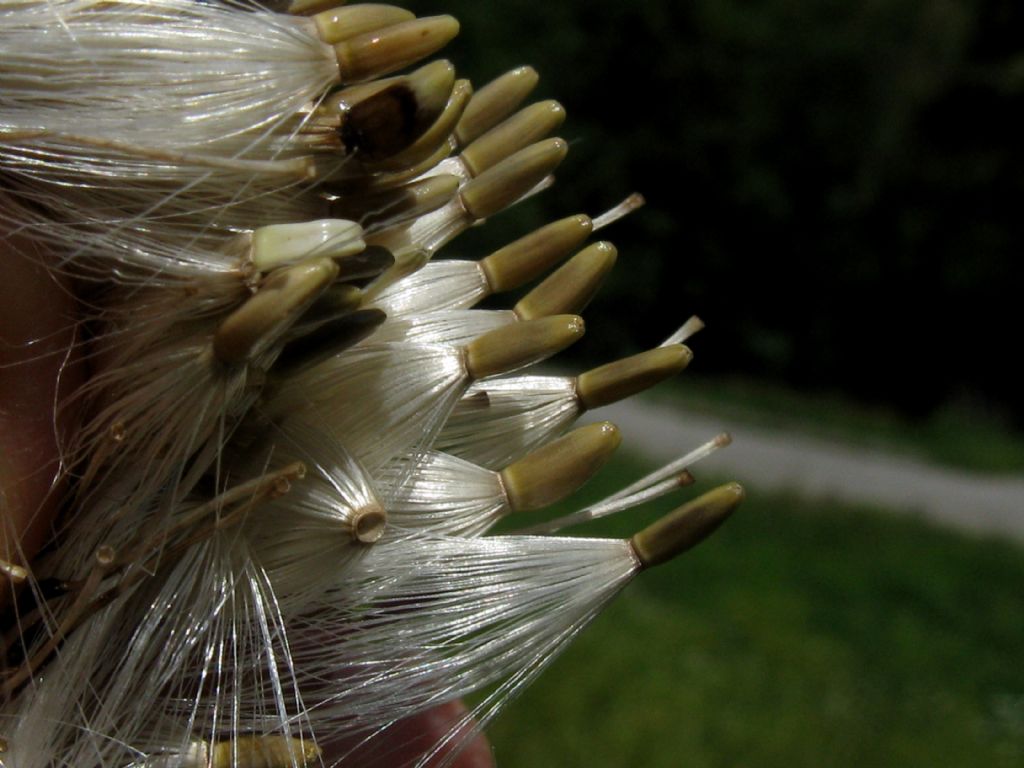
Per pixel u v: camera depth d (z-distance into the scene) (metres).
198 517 0.05
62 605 0.05
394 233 0.06
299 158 0.05
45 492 0.05
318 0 0.06
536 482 0.06
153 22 0.05
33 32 0.05
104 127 0.05
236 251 0.05
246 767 0.06
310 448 0.06
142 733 0.06
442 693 0.06
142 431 0.05
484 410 0.06
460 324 0.06
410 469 0.06
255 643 0.06
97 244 0.05
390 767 0.06
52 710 0.05
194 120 0.05
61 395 0.05
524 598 0.06
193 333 0.05
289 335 0.05
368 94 0.06
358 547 0.06
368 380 0.06
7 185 0.05
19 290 0.05
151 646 0.06
